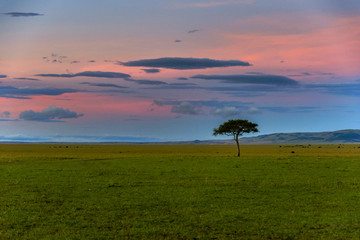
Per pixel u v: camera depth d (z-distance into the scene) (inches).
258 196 1174.3
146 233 765.3
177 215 923.4
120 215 917.8
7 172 1797.5
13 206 1002.1
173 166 2143.2
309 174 1733.5
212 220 871.1
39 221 855.7
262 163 2266.2
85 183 1434.5
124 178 1596.9
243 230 792.3
